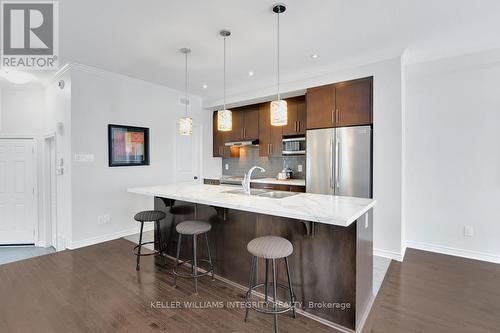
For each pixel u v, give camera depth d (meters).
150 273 2.93
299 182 4.43
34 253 4.09
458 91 3.43
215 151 5.83
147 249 3.69
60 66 3.70
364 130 3.46
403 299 2.41
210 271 2.76
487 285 2.66
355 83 3.55
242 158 5.80
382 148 3.35
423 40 2.96
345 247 2.00
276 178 5.07
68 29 2.67
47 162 4.51
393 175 3.28
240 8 2.30
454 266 3.12
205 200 2.45
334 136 3.70
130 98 4.31
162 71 3.97
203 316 2.14
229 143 5.51
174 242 3.34
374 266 3.10
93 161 3.87
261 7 2.29
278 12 2.36
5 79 4.12
